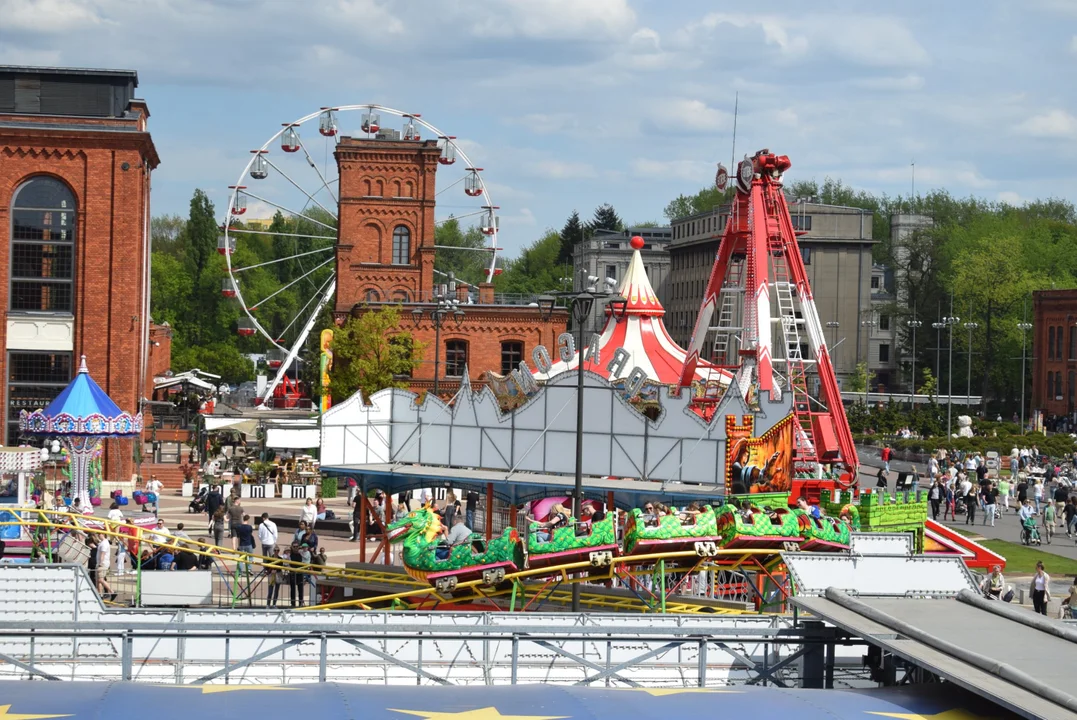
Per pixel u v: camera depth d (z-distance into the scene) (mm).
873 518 49438
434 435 52406
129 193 78000
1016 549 66125
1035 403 176625
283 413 106750
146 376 96000
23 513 43969
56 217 77812
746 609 38438
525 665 26766
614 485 46219
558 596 39719
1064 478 91500
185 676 25906
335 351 96000
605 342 70625
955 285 184125
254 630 25312
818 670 23797
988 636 20500
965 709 19172
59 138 77062
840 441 62750
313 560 45906
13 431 77500
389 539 37500
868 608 22188
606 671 23844
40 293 77750
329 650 27375
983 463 91812
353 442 51906
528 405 50219
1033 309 181375
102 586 42312
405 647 27281
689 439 47031
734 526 36906
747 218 63844
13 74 80938
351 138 111688
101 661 27094
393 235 112812
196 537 57500
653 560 36656
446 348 98875
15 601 28125
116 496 60500
